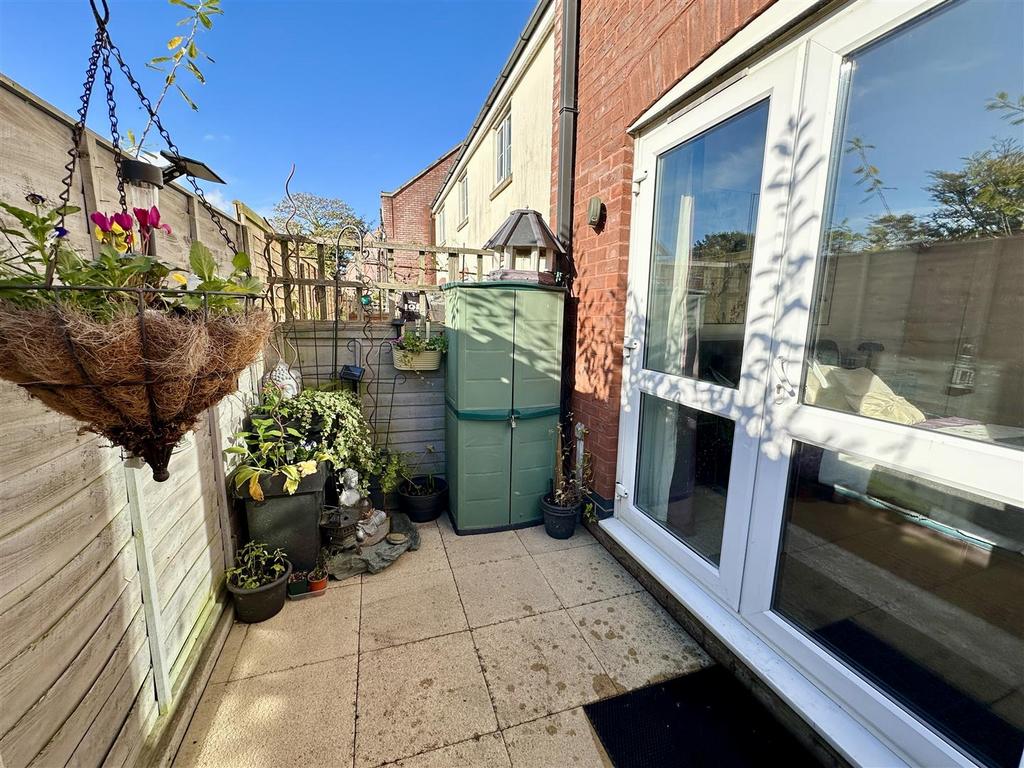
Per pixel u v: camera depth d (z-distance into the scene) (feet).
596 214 8.67
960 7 3.62
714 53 5.87
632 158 7.98
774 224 5.32
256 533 7.32
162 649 4.90
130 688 4.37
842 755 4.56
